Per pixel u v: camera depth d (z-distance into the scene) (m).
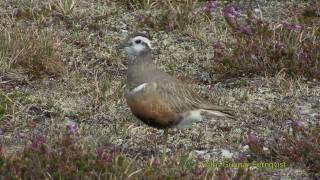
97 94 32.38
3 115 30.12
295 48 36.38
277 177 26.14
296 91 33.91
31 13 40.59
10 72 34.47
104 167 23.95
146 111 26.02
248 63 35.97
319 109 32.25
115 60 36.97
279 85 34.47
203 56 37.69
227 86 34.75
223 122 30.72
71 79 34.16
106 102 31.89
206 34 40.03
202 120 30.81
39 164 23.97
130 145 28.31
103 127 29.73
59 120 30.25
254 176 25.36
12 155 24.77
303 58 35.72
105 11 42.03
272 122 30.91
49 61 35.22
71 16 41.06
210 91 33.75
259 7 43.50
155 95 25.83
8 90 32.97
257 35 38.22
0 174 23.64
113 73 35.75
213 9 42.50
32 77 34.44
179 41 39.44
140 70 26.31
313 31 39.09
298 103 32.84
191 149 28.23
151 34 40.00
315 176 26.34
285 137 27.97
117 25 40.78
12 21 39.25
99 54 37.31
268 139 29.27
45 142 25.95
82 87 33.31
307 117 31.41
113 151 25.48
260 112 31.66
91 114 31.02
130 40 26.41
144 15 42.03
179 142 28.72
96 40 38.78
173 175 24.31
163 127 26.56
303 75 35.28
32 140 25.62
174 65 36.66
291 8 43.34
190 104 26.41
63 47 37.41
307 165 27.03
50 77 34.66
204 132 29.66
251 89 34.12
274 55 36.09
